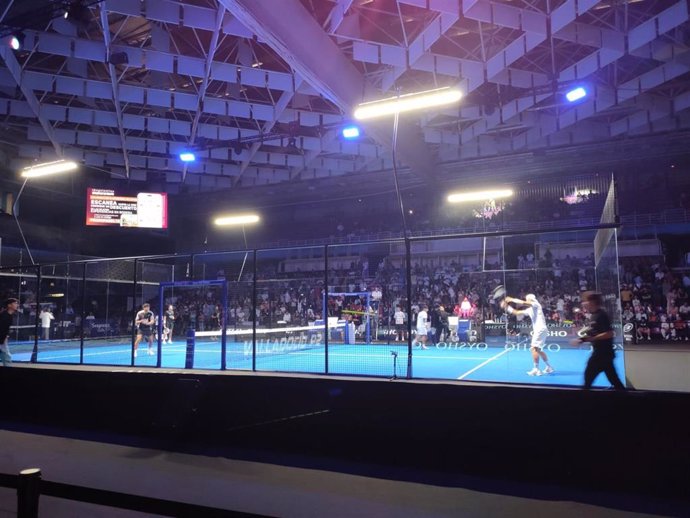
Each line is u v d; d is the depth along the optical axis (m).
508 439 6.33
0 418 10.09
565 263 15.22
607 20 18.64
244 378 8.04
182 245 41.81
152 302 21.69
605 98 22.33
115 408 9.02
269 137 25.23
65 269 22.98
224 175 35.38
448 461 6.59
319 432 7.39
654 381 9.99
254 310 8.83
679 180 30.77
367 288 17.08
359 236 37.28
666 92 24.02
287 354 14.05
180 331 20.41
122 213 29.11
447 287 17.06
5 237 31.42
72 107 23.81
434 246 25.25
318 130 26.25
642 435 5.75
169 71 18.78
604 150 29.27
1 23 14.96
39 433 8.96
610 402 5.93
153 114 26.69
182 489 6.12
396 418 6.94
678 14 15.38
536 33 16.27
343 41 18.28
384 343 16.20
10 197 32.00
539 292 15.15
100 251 37.38
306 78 16.64
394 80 20.00
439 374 11.21
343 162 33.19
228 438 8.00
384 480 6.32
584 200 31.77
